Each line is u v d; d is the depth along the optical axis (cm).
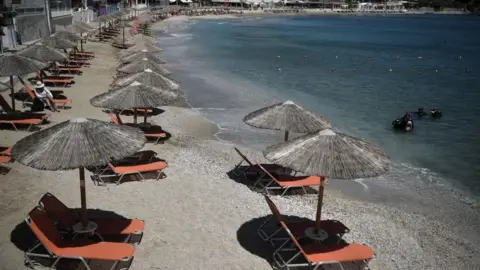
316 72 3478
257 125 1108
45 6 3519
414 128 1939
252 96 2377
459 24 13788
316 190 1183
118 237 807
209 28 7981
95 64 2806
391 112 2223
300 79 3097
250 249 826
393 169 1430
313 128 1098
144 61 1869
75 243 690
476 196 1255
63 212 771
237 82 2798
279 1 16375
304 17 14512
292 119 1110
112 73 2533
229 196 1056
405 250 897
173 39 5575
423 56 5066
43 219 695
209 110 2009
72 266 705
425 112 2212
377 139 1758
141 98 1234
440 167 1474
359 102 2430
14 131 1336
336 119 2039
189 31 7075
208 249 809
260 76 3116
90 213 897
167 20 9025
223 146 1502
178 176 1148
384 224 1007
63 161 632
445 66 4225
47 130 694
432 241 956
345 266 792
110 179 1082
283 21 11744
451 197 1238
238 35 6838
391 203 1169
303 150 739
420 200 1204
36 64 1329
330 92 2678
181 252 789
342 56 4741
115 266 721
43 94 1593
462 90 2933
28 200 918
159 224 880
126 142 706
